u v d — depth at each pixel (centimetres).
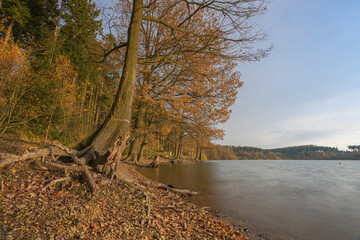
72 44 1647
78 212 363
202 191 1066
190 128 1839
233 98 1464
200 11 1272
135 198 532
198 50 1118
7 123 922
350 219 671
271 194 1079
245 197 971
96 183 530
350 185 1552
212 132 1611
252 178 1881
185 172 2048
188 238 406
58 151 626
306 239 503
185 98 1210
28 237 260
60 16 1762
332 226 602
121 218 397
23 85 938
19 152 542
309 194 1119
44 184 442
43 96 1059
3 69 859
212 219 603
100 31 1057
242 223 607
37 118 1086
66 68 1177
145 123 2147
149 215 443
